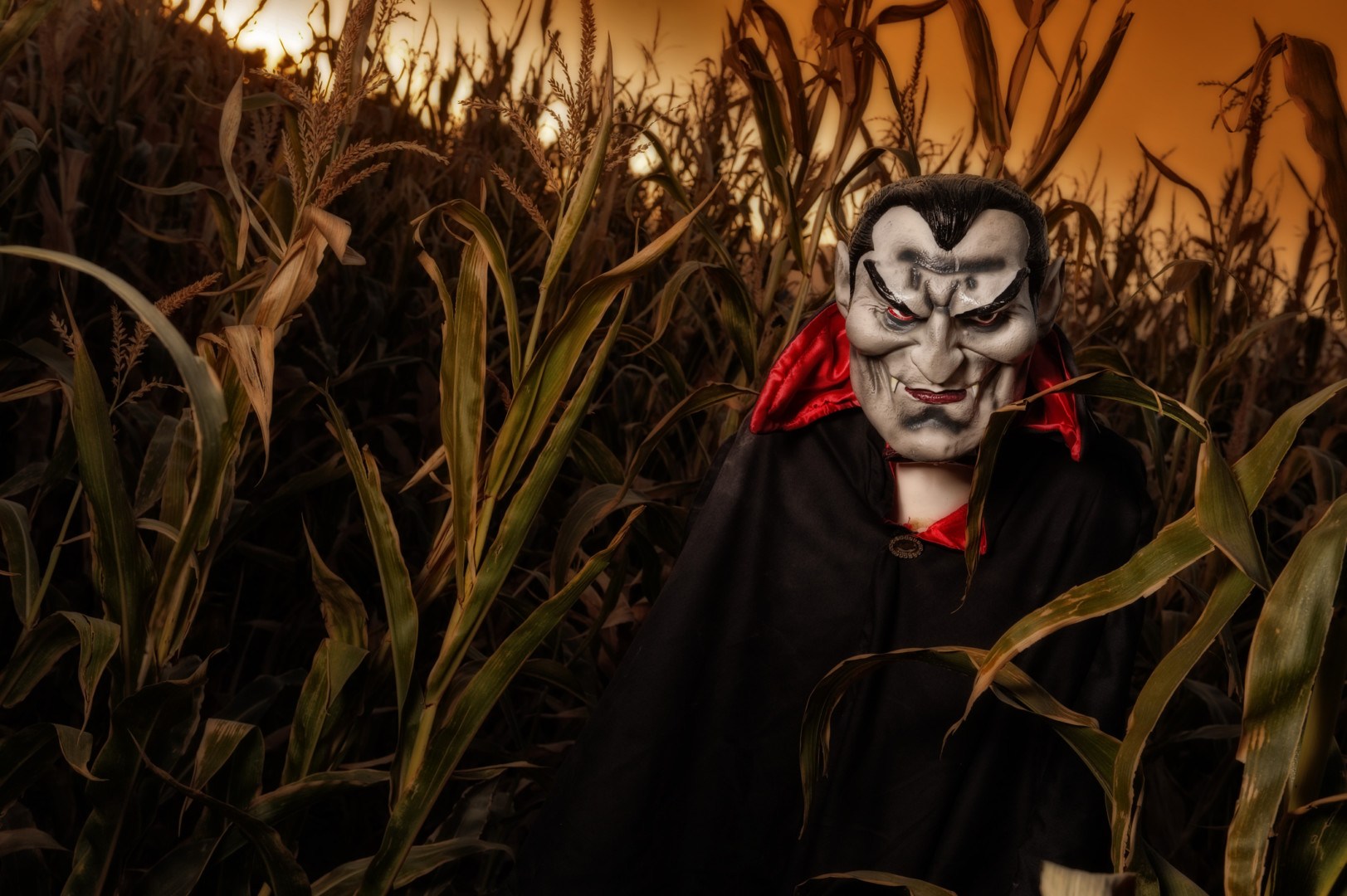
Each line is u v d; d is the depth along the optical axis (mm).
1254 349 2133
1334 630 948
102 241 1932
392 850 1122
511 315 1082
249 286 1078
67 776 1341
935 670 1315
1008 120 1457
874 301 1176
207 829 1116
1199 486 896
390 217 2365
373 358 2217
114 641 982
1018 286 1136
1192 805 1951
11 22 1076
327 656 1117
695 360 2217
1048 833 1263
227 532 1347
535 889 1342
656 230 2447
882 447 1323
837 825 1355
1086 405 1317
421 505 2119
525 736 2059
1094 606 920
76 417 926
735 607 1378
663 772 1350
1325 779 990
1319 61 911
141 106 2379
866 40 1560
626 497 1387
